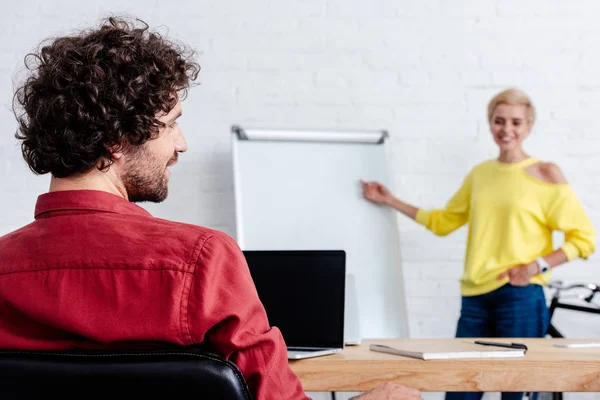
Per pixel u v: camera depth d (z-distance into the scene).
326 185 2.93
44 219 0.80
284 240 2.88
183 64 0.87
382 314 2.82
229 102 3.12
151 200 0.89
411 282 3.11
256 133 2.94
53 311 0.73
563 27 3.16
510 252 2.69
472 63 3.15
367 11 3.15
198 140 3.11
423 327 3.10
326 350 1.47
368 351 1.51
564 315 3.08
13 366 0.69
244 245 2.88
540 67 3.15
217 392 0.68
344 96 3.13
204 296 0.71
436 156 3.13
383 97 3.14
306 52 3.13
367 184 2.92
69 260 0.75
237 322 0.72
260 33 3.13
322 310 1.56
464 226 3.12
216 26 3.13
